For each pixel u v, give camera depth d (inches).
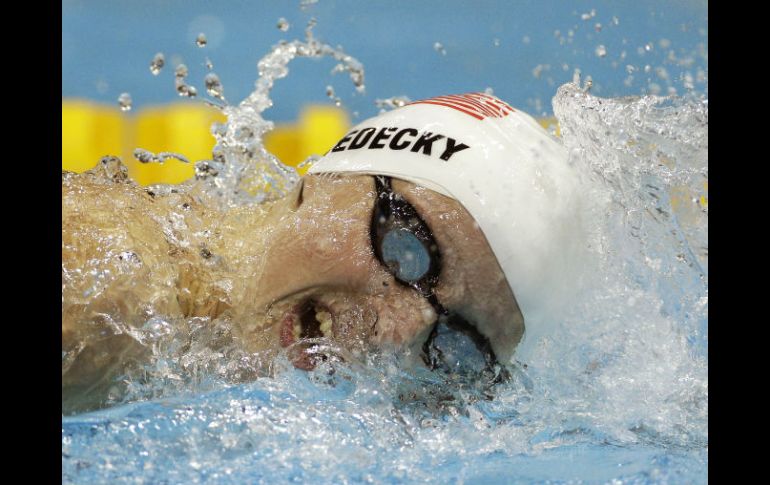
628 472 154.4
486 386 190.4
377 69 581.0
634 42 471.8
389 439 166.6
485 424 180.1
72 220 187.0
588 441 174.2
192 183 266.7
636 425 183.5
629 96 227.6
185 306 192.5
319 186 192.2
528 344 192.7
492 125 196.9
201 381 188.1
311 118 564.4
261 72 299.9
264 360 184.4
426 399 183.9
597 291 200.4
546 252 186.2
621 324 203.0
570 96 219.9
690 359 201.9
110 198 199.6
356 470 152.1
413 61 585.0
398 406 180.1
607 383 197.8
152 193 221.0
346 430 165.2
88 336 176.4
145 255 188.4
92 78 563.5
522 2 613.3
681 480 150.8
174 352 187.6
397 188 183.2
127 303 181.3
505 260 181.8
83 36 601.9
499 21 604.4
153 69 292.0
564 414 187.6
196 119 541.3
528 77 528.4
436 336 182.7
